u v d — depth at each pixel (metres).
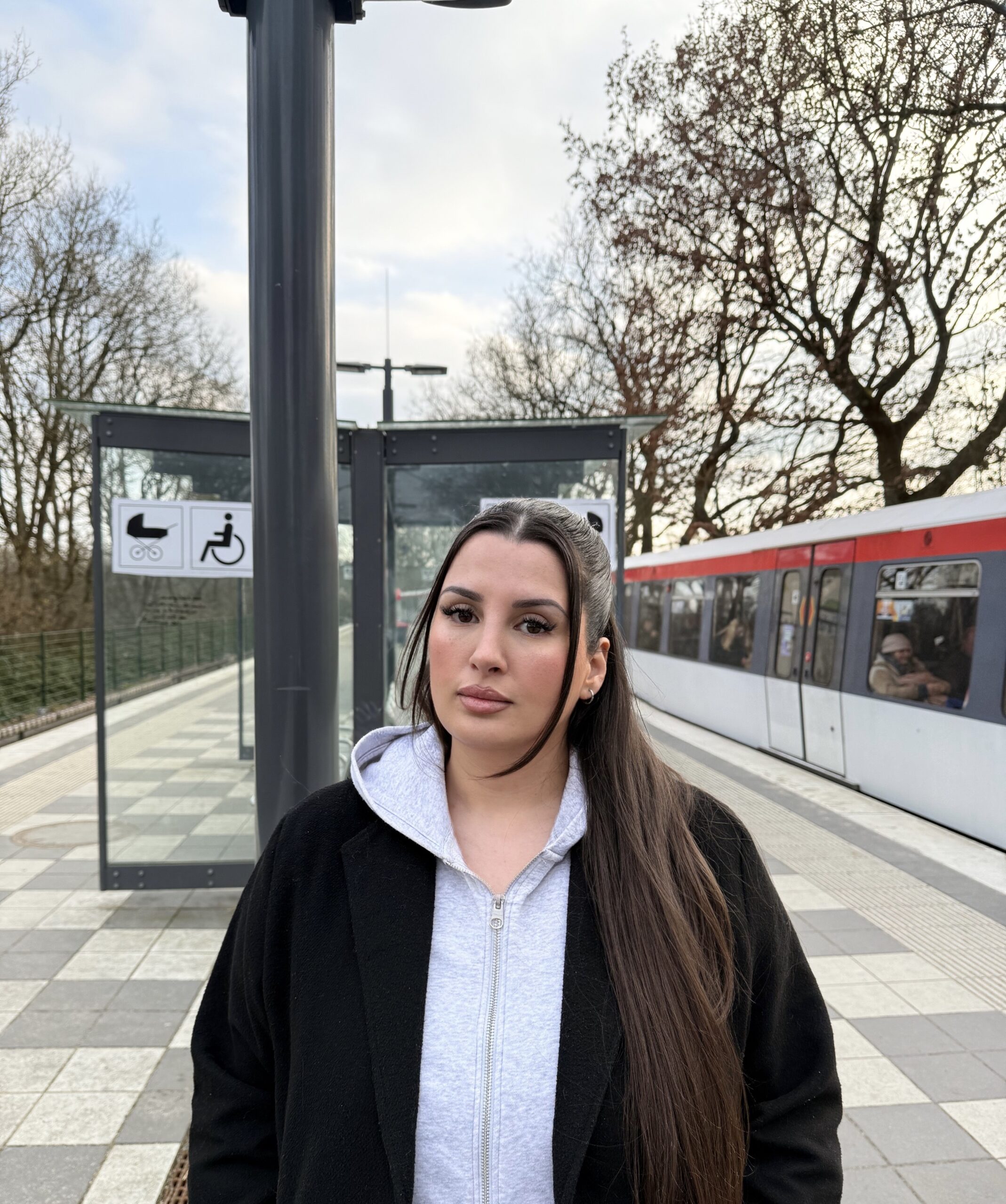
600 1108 0.93
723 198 13.00
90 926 4.58
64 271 14.76
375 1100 0.95
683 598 12.98
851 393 12.72
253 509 3.07
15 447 15.21
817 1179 1.06
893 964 4.28
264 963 1.06
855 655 8.02
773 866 5.77
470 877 1.04
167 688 5.08
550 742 1.09
